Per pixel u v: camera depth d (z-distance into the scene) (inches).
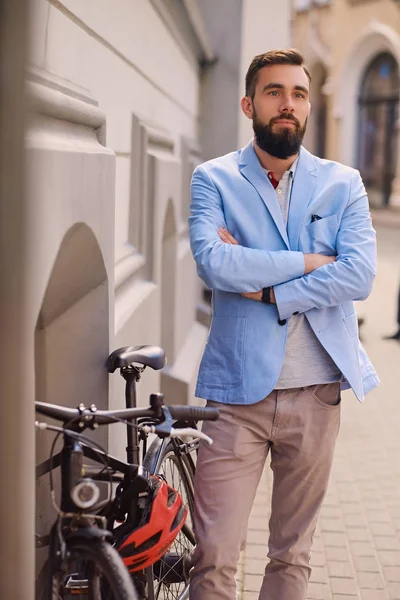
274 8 506.9
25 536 98.0
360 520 249.4
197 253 145.6
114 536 134.0
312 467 146.9
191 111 457.4
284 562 151.9
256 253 142.8
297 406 144.3
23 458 94.8
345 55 1749.5
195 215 148.7
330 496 269.0
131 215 237.1
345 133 1770.4
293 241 147.8
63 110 142.3
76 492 113.5
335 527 243.4
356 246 146.2
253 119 145.9
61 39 150.2
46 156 120.8
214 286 144.3
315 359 145.9
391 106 1643.7
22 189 84.5
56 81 143.1
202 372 148.8
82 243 157.5
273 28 508.1
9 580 95.7
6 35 81.8
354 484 281.0
